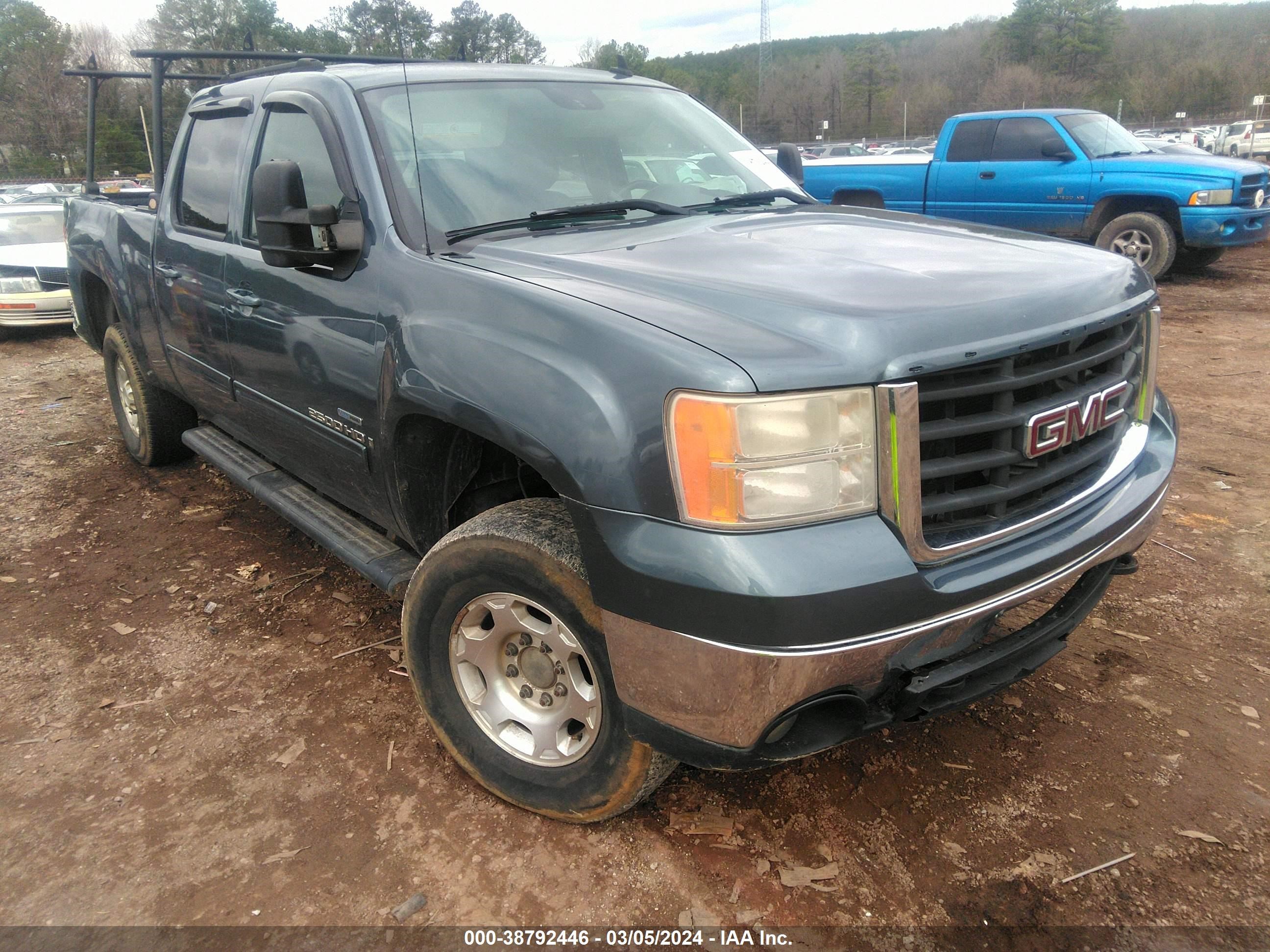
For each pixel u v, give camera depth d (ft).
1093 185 34.65
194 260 11.85
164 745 9.11
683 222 9.43
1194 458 16.63
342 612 11.75
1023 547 6.75
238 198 11.07
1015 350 6.41
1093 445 7.57
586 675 7.36
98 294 17.15
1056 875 7.36
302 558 13.35
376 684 10.14
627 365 6.18
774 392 5.75
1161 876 7.32
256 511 15.08
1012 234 9.12
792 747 6.36
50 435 19.52
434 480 8.52
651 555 5.97
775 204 10.98
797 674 5.83
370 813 8.16
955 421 6.29
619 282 7.20
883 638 5.96
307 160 9.93
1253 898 7.08
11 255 31.35
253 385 10.96
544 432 6.48
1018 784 8.39
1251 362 23.57
